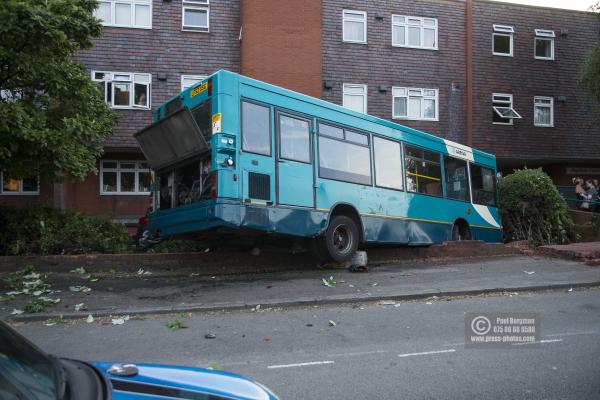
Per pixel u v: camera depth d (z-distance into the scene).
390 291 8.88
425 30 21.47
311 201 10.07
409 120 20.89
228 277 10.35
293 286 9.27
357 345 6.06
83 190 17.88
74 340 6.25
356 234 11.08
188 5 18.69
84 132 9.73
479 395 4.54
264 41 18.25
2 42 8.37
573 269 11.41
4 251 10.93
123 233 12.28
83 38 9.91
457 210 14.36
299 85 18.41
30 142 9.23
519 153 22.36
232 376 2.89
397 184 12.34
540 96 22.84
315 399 4.45
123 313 7.43
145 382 2.62
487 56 22.27
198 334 6.50
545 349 5.93
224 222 8.52
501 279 10.12
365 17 20.69
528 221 16.67
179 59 18.48
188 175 9.52
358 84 20.42
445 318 7.38
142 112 17.97
